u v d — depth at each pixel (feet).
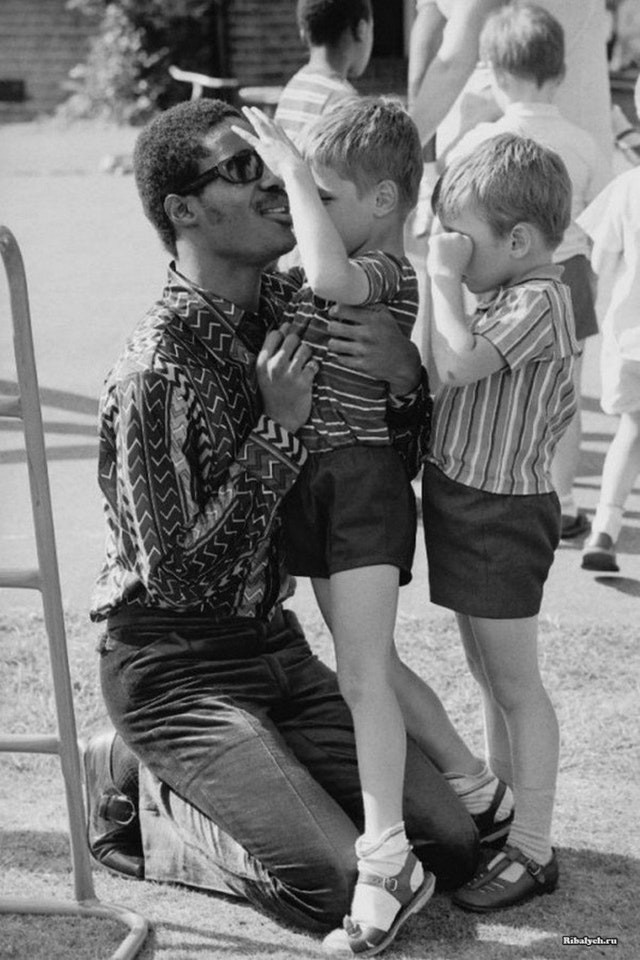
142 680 11.95
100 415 11.80
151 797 12.46
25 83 73.97
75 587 20.01
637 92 21.16
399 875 11.17
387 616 11.55
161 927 11.74
